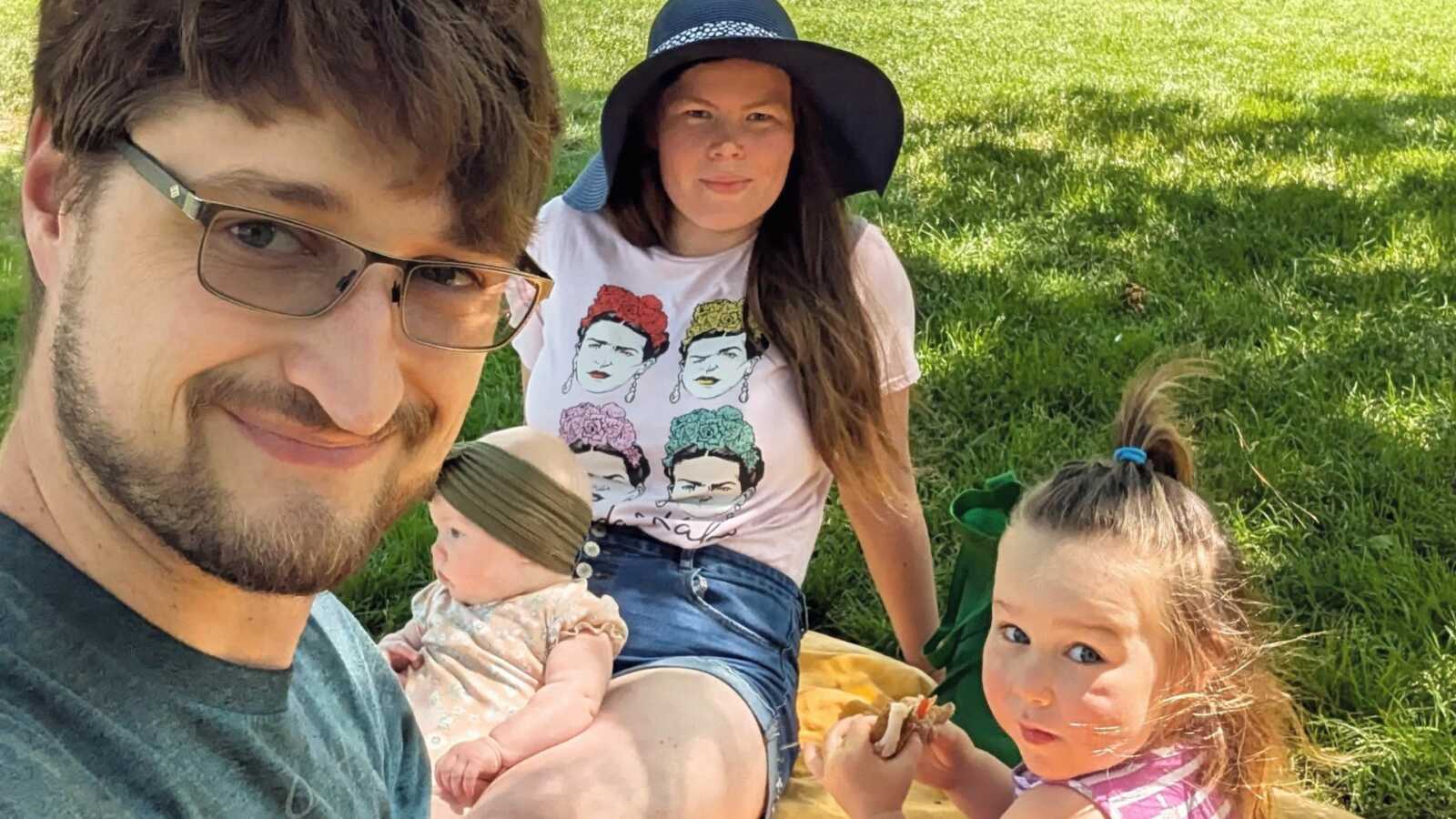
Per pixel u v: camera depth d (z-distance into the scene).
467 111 0.54
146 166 0.50
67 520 0.50
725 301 1.29
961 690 1.31
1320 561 1.74
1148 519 1.01
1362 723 1.45
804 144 1.29
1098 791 0.98
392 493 0.58
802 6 8.20
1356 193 3.32
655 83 1.25
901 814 1.11
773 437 1.27
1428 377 2.23
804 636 1.57
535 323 1.39
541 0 0.60
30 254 0.54
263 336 0.51
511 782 1.04
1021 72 5.70
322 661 0.66
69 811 0.42
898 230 3.11
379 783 0.65
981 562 1.32
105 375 0.50
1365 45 6.55
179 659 0.50
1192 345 2.35
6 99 3.92
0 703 0.45
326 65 0.50
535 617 1.16
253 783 0.53
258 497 0.52
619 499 1.28
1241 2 8.42
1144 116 4.45
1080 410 2.21
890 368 1.34
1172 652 1.00
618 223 1.33
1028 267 2.85
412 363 0.57
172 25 0.49
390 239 0.54
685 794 1.04
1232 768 1.03
